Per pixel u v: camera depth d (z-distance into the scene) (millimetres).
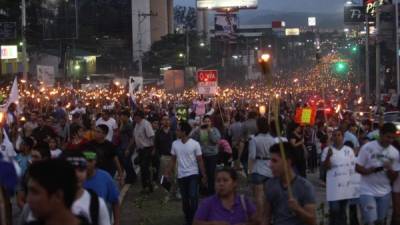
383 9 59469
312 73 130250
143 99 53844
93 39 101312
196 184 12977
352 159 11328
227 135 21125
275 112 6914
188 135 13008
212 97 44500
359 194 10680
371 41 72688
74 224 4027
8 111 18781
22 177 7977
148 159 17656
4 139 12242
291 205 6676
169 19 140000
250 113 18484
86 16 116250
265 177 12258
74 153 6141
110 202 7809
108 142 11125
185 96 64812
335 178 11234
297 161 6977
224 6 136750
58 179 3963
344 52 165000
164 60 106375
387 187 10320
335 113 28531
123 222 13695
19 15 64438
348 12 64312
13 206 12578
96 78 92250
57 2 42125
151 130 17734
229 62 121812
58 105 30625
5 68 56031
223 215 6941
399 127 24578
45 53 77938
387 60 77250
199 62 109312
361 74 86062
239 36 145625
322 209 11375
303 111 15617
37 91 42875
